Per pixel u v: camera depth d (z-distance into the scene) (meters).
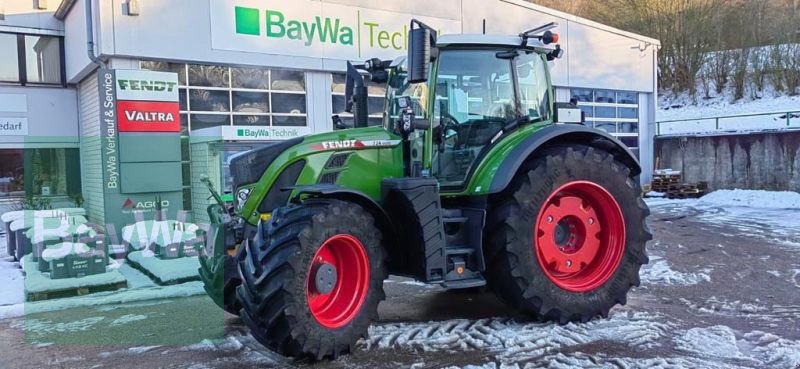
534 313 5.15
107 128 9.99
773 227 11.12
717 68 29.50
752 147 16.94
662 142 19.48
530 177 5.09
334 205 4.39
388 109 5.62
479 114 5.48
